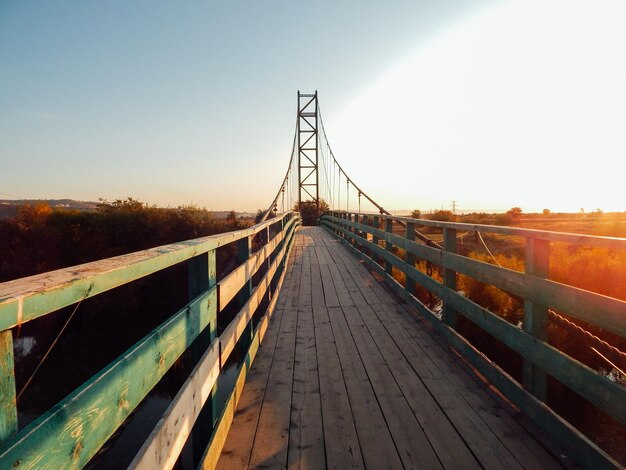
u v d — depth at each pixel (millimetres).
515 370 5602
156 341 1336
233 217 29578
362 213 10023
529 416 2555
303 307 5566
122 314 18594
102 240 23469
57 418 811
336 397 2928
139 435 6359
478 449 2266
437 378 3227
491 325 3031
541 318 2473
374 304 5688
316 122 34656
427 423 2553
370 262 8938
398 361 3598
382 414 2676
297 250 12445
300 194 34156
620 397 1762
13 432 749
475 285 7191
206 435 2084
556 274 7754
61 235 22766
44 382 11961
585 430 4273
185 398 1545
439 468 2115
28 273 22234
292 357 3723
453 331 3947
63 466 831
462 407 2746
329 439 2395
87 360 14180
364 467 2133
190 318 1720
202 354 2080
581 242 2016
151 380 1289
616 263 7551
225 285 2354
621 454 3854
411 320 4891
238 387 2877
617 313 1798
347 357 3709
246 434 2451
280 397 2934
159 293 20500
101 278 1021
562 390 4992
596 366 5594
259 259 3977
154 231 24781
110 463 5570
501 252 14109
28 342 15375
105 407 1000
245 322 3090
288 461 2184
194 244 1767
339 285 7043
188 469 3848
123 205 26141
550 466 2109
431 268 9445
